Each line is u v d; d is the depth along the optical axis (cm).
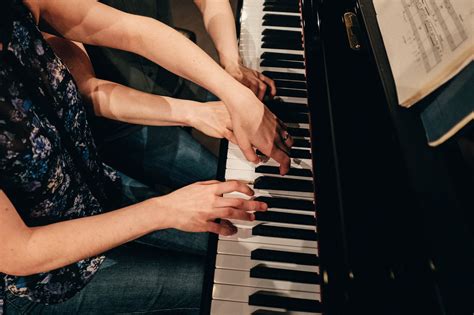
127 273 109
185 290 113
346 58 97
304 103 116
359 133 89
